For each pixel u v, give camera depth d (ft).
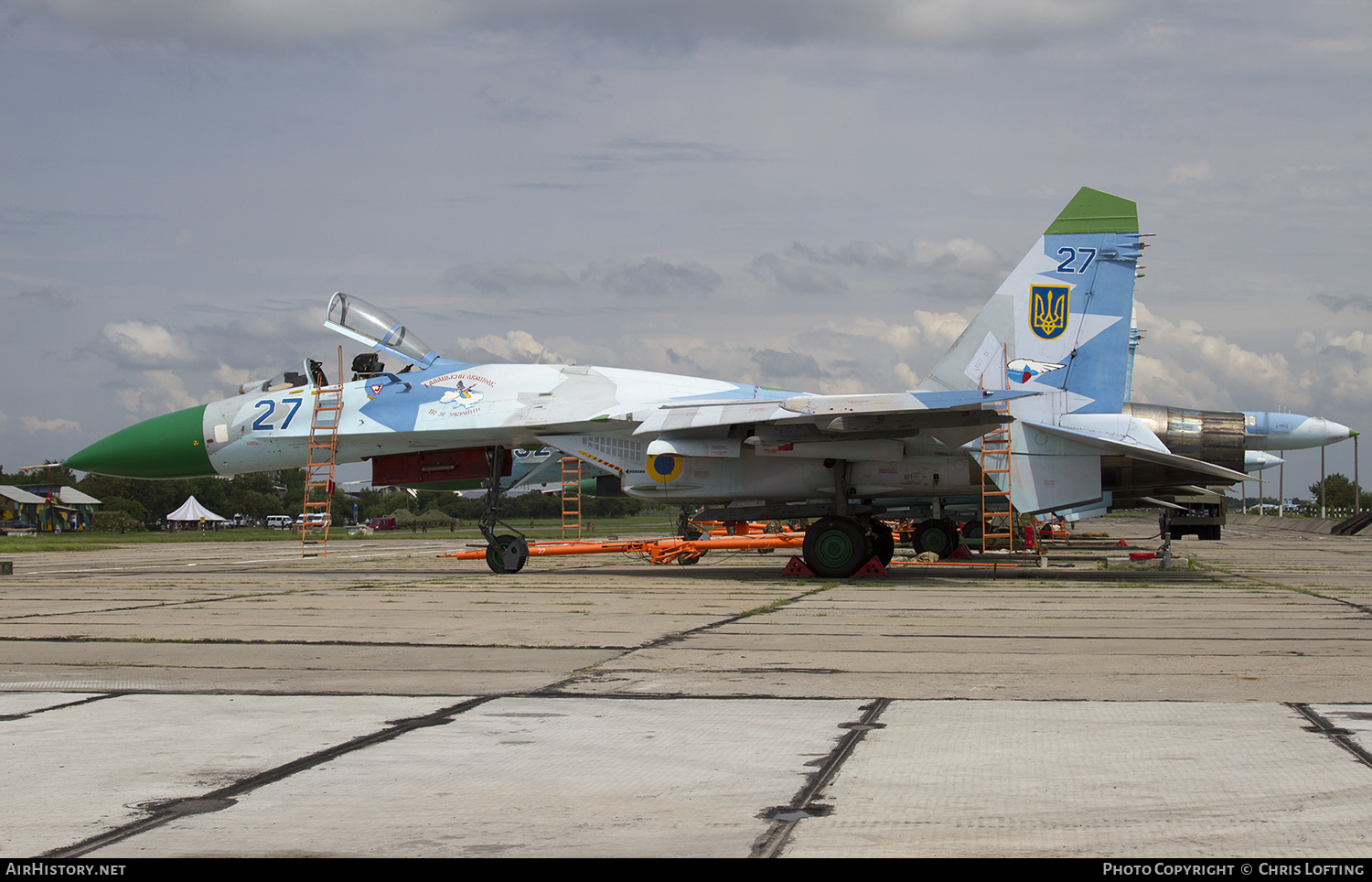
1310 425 60.90
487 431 51.57
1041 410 48.88
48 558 84.99
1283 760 12.63
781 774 12.21
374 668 20.22
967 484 48.57
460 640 24.27
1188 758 12.82
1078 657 21.42
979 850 9.55
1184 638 24.40
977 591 38.93
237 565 66.44
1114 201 49.26
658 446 46.75
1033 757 12.93
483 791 11.53
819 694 17.37
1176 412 61.93
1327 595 36.91
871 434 44.65
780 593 38.17
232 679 18.92
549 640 24.26
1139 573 51.42
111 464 55.88
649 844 9.75
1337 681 18.34
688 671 19.81
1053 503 48.42
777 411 43.80
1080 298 49.37
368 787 11.67
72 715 15.58
